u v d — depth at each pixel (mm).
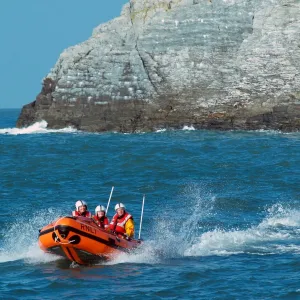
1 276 61812
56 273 62344
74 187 112375
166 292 56594
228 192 107312
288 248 70938
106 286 58312
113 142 190750
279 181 118188
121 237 67188
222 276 60812
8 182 117812
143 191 108562
